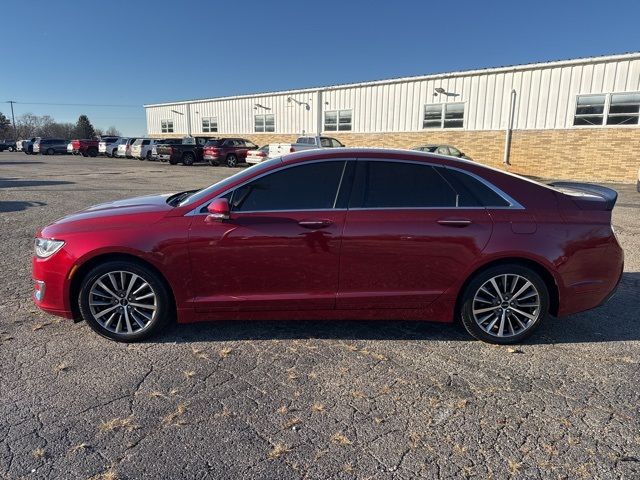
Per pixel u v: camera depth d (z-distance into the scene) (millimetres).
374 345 3715
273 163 3676
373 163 3646
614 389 3078
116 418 2699
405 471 2301
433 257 3562
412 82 22828
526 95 19375
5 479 2205
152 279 3568
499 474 2283
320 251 3518
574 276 3652
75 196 12438
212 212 3441
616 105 17359
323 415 2764
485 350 3650
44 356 3441
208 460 2361
